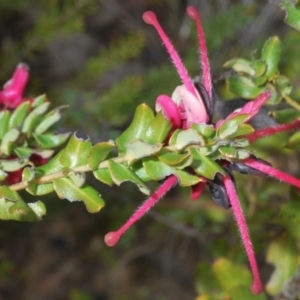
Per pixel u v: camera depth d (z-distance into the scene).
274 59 0.32
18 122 0.31
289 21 0.31
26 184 0.28
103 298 0.77
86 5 0.54
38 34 0.54
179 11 0.82
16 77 0.33
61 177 0.28
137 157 0.27
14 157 0.31
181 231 0.56
